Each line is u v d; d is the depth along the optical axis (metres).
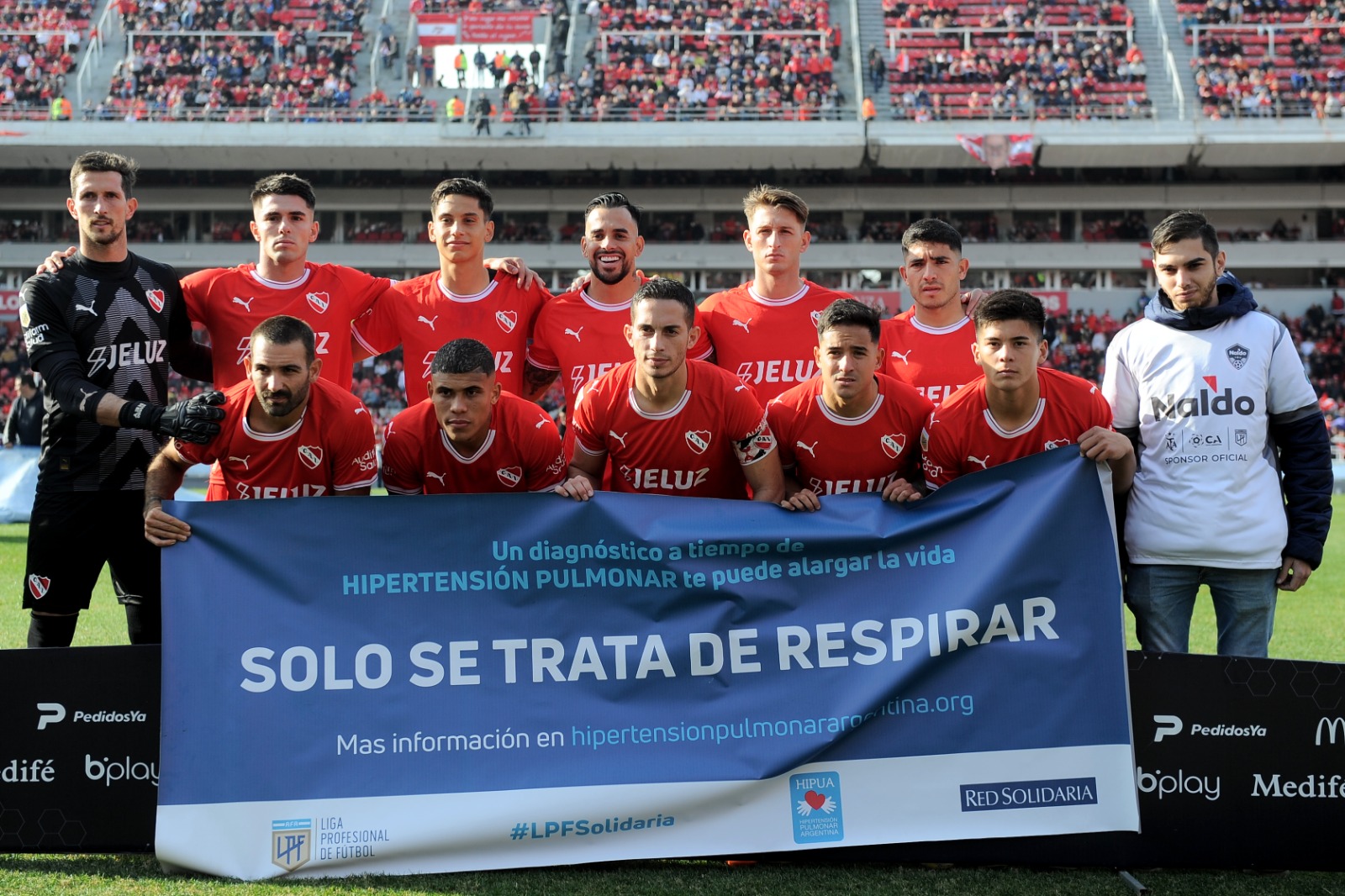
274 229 4.59
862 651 3.53
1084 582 3.57
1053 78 29.14
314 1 31.59
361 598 3.50
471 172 30.11
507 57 30.70
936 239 4.56
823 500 3.66
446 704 3.45
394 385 27.20
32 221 29.86
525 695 3.47
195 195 29.70
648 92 28.97
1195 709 3.51
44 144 27.48
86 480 4.13
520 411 3.93
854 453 3.98
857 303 3.76
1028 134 27.50
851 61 30.41
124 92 28.80
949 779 3.45
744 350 4.81
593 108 28.67
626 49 30.73
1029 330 3.59
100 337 4.19
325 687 3.44
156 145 27.69
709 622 3.53
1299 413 3.76
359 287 4.90
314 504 3.54
